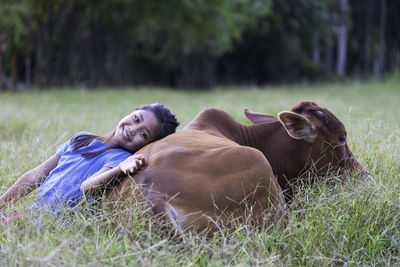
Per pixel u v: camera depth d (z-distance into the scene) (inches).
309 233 113.5
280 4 1157.1
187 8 789.2
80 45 884.0
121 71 962.7
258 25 1182.3
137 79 1253.1
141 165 115.4
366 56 1488.7
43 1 729.0
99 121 321.4
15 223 115.4
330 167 146.7
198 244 104.7
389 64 1637.6
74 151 133.8
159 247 101.9
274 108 404.8
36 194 138.5
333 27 1389.0
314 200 129.6
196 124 143.8
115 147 132.3
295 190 143.9
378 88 922.1
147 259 95.0
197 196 108.4
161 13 817.5
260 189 114.2
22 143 209.3
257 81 1379.2
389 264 110.0
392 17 1549.0
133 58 1221.7
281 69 1306.6
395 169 153.4
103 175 117.2
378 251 115.0
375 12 1498.5
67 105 474.9
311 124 142.8
